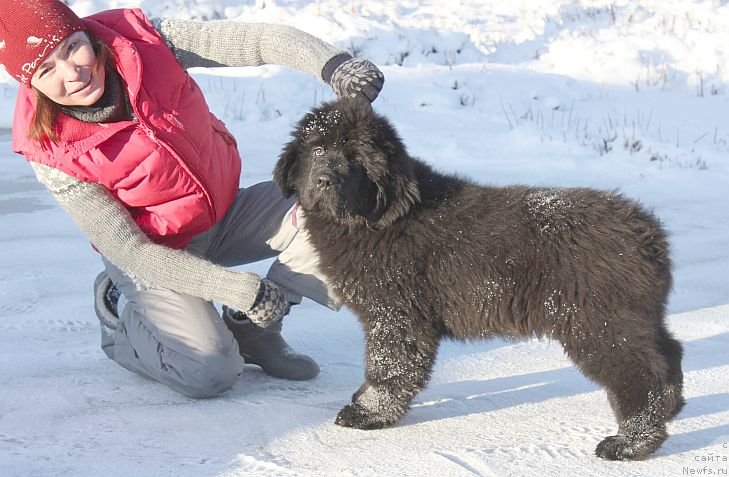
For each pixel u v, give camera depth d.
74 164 3.86
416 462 3.35
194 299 4.06
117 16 4.13
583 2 14.94
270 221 4.48
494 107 11.08
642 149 9.81
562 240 3.50
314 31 13.20
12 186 7.91
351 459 3.38
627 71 12.30
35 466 3.27
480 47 13.04
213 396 4.06
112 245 3.94
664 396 3.42
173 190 4.05
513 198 3.72
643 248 3.47
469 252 3.63
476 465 3.32
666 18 14.02
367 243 3.73
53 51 3.62
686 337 4.81
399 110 10.77
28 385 4.11
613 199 3.64
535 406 3.96
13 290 5.42
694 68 12.44
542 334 3.61
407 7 14.68
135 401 3.97
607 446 3.38
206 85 11.20
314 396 4.13
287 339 4.91
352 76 3.92
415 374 3.71
